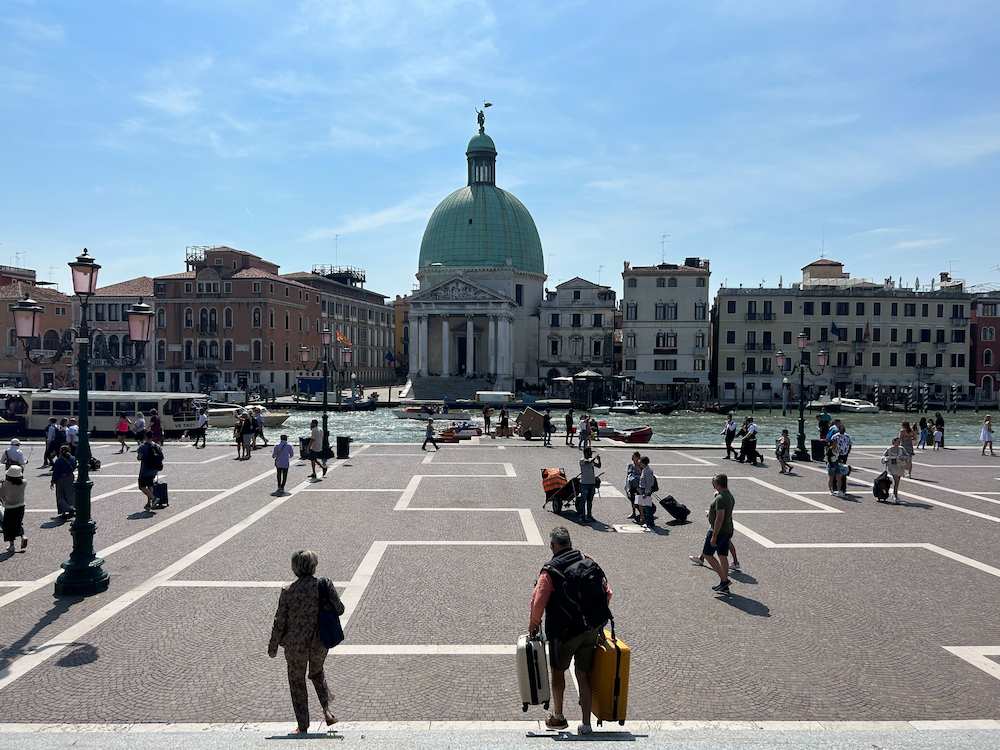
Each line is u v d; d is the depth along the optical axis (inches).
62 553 688.4
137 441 1704.0
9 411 1859.0
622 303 4099.4
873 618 516.4
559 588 325.1
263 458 1402.6
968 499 983.6
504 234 4904.0
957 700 390.9
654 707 380.2
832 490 1029.2
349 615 517.3
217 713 374.9
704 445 1606.8
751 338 3951.8
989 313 4052.7
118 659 442.3
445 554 681.0
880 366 3949.3
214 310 3846.0
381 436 2263.8
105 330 3870.6
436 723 363.3
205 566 640.4
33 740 310.3
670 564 657.0
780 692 399.2
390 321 5984.3
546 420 1647.4
